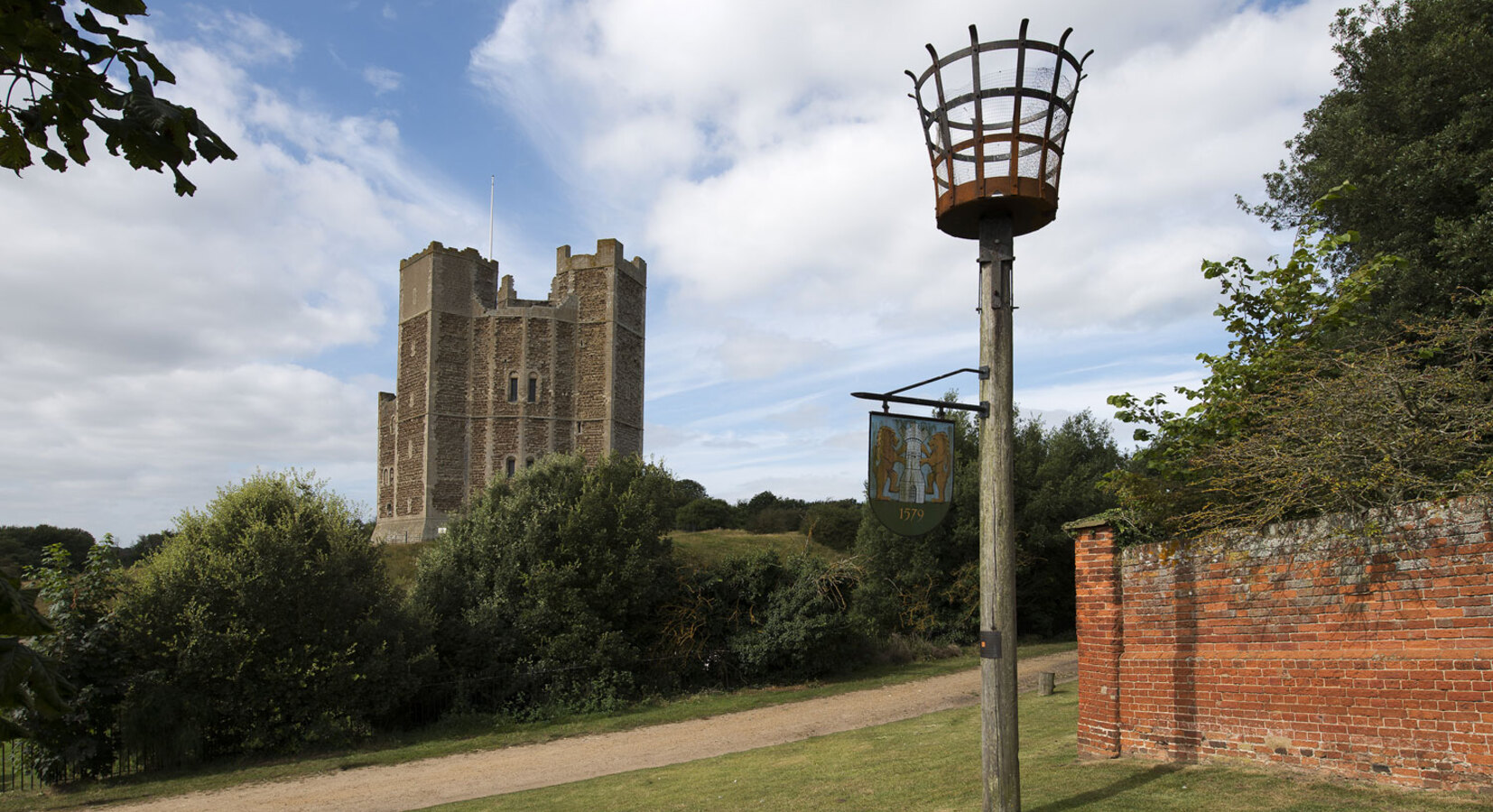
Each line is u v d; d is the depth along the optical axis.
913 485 6.56
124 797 13.28
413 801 12.47
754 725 17.28
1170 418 9.85
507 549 21.02
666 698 21.06
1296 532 7.28
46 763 13.66
